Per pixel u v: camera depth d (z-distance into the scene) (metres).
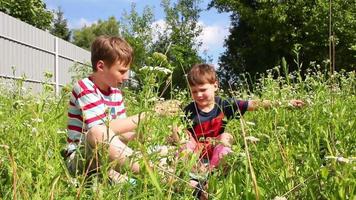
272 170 1.21
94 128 1.35
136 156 1.15
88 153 1.35
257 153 1.31
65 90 1.61
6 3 12.26
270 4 12.66
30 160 1.26
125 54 1.61
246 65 13.72
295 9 12.45
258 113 2.06
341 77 3.12
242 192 1.13
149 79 1.19
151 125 1.25
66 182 1.15
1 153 1.23
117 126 1.44
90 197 1.06
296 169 1.24
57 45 8.92
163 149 1.28
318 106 1.98
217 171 1.33
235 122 1.76
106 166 1.12
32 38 7.93
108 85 1.62
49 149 1.34
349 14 12.21
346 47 12.27
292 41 12.62
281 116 1.90
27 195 1.00
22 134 1.37
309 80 2.81
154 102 1.23
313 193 1.09
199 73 1.91
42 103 1.56
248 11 13.07
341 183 1.03
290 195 1.09
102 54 1.58
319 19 12.24
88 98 1.54
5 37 6.96
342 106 2.03
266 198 1.11
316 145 1.49
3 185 1.20
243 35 14.41
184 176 1.19
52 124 1.56
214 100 1.94
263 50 13.30
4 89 3.26
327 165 1.06
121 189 1.13
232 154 1.23
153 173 1.04
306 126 1.85
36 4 12.95
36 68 8.09
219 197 1.11
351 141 1.54
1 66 6.86
